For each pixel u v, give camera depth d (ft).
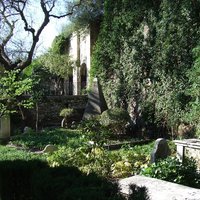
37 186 14.35
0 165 18.39
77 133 52.39
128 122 54.19
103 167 26.27
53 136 49.65
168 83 47.57
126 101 57.21
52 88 97.04
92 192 12.22
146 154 32.96
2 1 65.00
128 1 56.24
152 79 51.13
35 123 67.46
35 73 90.12
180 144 29.45
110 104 60.75
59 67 90.74
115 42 58.90
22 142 46.21
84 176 14.88
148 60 52.08
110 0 60.75
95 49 65.10
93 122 31.37
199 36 43.27
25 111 66.74
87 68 83.87
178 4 45.85
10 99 41.06
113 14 59.88
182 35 45.27
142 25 53.62
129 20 55.83
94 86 60.95
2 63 64.39
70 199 12.10
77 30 83.30
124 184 17.53
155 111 50.75
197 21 43.68
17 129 61.05
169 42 47.16
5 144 47.39
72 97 71.77
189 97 43.98
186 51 44.88
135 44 54.29
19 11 65.77
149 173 22.35
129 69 55.83
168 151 28.22
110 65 60.64
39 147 43.73
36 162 19.21
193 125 43.06
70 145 41.91
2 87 41.39
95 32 81.00
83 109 70.13
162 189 17.04
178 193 16.39
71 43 94.27
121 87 57.88
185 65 44.88
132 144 44.88
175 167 22.52
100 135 30.19
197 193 16.39
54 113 69.92
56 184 13.58
